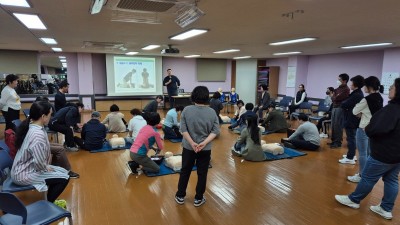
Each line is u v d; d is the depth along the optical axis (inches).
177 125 231.9
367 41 234.4
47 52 387.5
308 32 190.4
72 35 215.2
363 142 130.3
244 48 304.0
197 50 329.1
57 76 410.0
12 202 61.7
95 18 148.7
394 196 100.9
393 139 92.3
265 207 111.5
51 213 74.1
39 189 89.4
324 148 207.3
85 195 121.1
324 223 99.6
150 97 442.3
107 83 416.8
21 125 90.7
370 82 122.3
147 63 437.1
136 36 217.3
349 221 100.9
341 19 146.4
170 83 346.9
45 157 91.4
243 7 122.3
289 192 126.4
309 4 116.7
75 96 413.4
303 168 160.7
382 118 92.4
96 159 173.2
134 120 205.2
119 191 125.6
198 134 104.0
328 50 320.8
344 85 201.2
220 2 114.4
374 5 117.6
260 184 135.7
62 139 219.0
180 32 195.8
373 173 100.7
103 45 285.1
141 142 141.2
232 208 110.4
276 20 150.6
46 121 94.1
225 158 179.8
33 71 370.3
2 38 235.0
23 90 372.2
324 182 138.8
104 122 253.6
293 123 317.7
